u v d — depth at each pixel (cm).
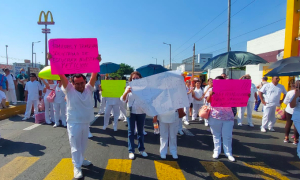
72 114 312
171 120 390
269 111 600
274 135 581
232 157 401
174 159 401
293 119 429
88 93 325
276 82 589
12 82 885
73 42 318
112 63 1021
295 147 480
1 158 388
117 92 562
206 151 450
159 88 389
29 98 731
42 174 327
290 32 848
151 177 327
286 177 336
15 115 804
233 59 555
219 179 325
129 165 369
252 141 524
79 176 312
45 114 673
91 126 653
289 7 852
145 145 482
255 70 1791
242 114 687
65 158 389
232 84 389
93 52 326
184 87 391
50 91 662
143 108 382
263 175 341
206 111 416
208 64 624
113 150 443
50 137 521
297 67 423
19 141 488
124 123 701
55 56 313
